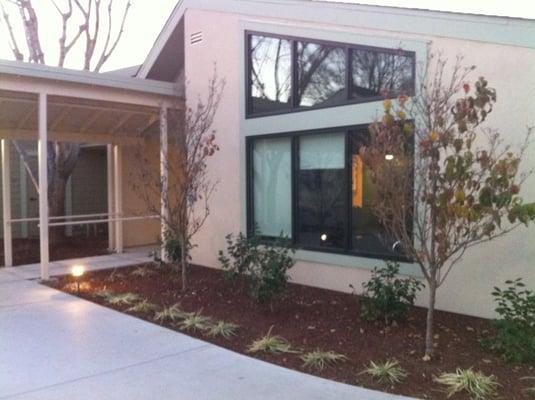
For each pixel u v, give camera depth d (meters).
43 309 6.35
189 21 9.12
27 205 13.15
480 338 5.10
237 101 8.35
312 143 7.36
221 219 8.71
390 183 4.55
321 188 7.27
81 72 7.65
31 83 7.33
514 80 5.40
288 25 7.54
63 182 11.66
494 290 5.52
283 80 7.72
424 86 5.21
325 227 7.24
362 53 6.73
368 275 6.73
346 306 6.34
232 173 8.49
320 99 7.23
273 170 7.93
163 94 8.74
